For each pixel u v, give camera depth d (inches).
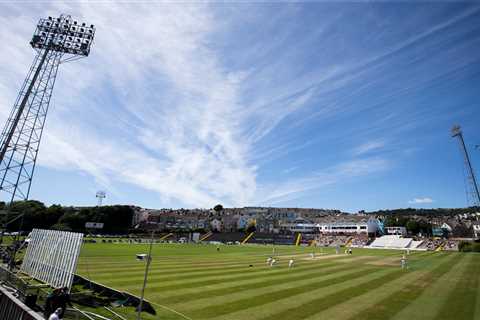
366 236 4426.7
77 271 970.1
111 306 555.5
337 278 957.8
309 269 1190.3
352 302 625.6
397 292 740.0
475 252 2501.2
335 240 4271.7
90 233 3993.6
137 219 5187.0
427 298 674.8
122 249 1987.0
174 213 6501.0
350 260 1653.5
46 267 706.2
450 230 5044.3
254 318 497.4
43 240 780.6
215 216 6392.7
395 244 3713.1
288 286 791.7
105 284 757.9
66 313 473.7
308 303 608.1
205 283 804.6
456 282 904.3
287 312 537.6
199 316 502.9
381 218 5753.0
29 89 1143.0
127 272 970.7
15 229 3189.0
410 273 1107.3
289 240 4426.7
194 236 4375.0
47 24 1222.9
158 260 1412.4
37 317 294.2
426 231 5187.0
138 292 672.4
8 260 985.5
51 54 1214.3
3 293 411.8
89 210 4347.9
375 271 1157.1
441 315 539.2
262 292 704.4
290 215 6939.0
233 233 4891.7
